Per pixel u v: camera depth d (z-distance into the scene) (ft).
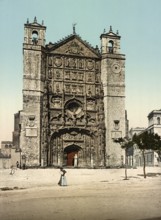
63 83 270.05
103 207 78.38
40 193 104.63
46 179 164.55
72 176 181.57
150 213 72.79
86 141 268.21
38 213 72.38
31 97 254.88
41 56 263.29
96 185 129.80
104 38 282.97
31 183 142.31
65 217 68.85
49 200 89.20
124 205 81.20
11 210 75.46
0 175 184.55
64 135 263.90
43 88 260.83
